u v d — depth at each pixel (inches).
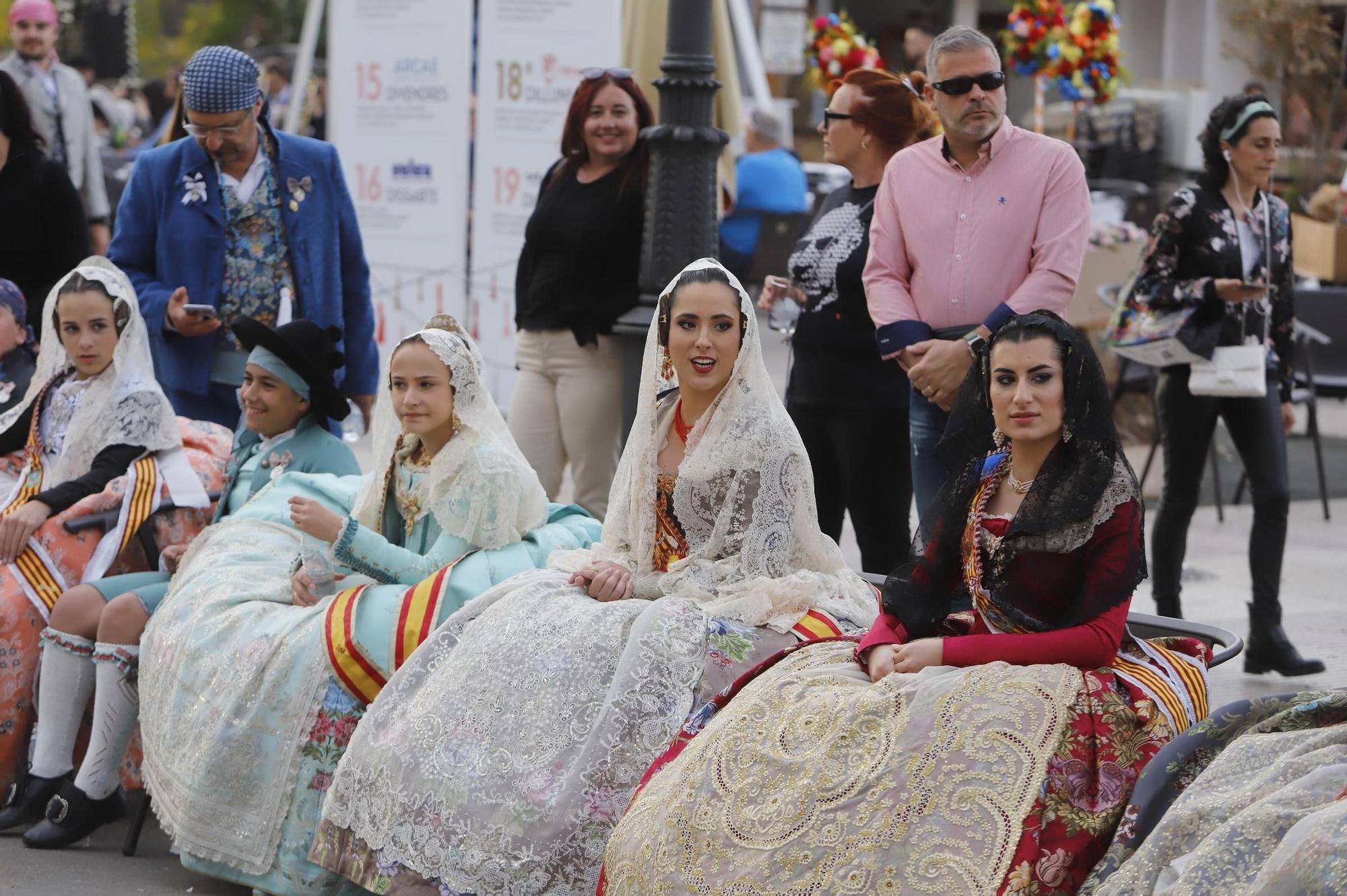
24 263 318.3
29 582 238.5
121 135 924.0
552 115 449.4
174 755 209.0
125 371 252.8
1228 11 825.5
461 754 185.0
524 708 185.2
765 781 163.2
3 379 280.4
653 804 169.2
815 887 155.9
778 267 659.4
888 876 153.9
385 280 468.8
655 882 163.9
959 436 179.3
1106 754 158.7
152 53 1400.1
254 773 203.5
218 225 286.2
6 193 315.0
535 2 446.3
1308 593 342.3
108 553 242.4
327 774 201.5
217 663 209.0
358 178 468.8
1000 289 239.9
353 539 212.1
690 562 200.7
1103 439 169.2
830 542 206.8
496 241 458.6
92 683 231.8
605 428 305.6
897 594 179.2
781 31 784.9
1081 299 462.0
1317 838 133.6
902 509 269.9
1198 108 784.3
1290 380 297.0
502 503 217.5
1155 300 290.4
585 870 178.2
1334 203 589.3
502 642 190.7
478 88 454.0
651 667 183.6
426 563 216.1
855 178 272.7
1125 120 776.9
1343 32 784.9
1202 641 189.9
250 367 245.0
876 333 255.4
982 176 241.0
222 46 281.4
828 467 273.4
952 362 229.8
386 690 195.8
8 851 223.1
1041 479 170.2
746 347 201.3
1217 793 147.9
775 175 651.5
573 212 302.5
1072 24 439.2
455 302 465.1
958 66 236.2
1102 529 168.1
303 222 289.6
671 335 200.5
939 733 158.7
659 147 281.7
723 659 187.2
